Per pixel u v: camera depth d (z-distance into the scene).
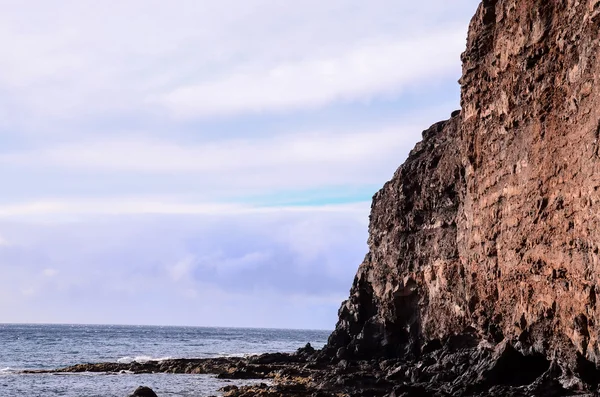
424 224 61.59
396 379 48.59
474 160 49.16
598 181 29.86
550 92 36.97
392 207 69.19
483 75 48.03
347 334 75.56
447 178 57.06
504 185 43.06
